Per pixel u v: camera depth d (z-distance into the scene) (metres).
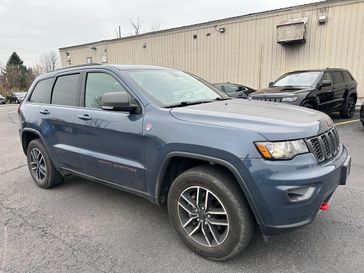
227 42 15.16
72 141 3.59
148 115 2.78
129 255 2.65
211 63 15.98
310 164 2.21
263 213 2.20
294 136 2.22
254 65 14.44
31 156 4.44
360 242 2.71
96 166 3.32
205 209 2.52
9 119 14.59
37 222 3.30
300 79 8.57
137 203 3.72
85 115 3.35
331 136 2.65
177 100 3.07
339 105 9.35
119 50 20.58
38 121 4.06
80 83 3.60
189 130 2.46
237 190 2.33
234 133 2.27
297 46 13.00
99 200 3.85
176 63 17.52
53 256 2.65
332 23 11.99
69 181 4.61
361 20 11.38
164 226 3.14
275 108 2.87
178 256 2.62
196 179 2.49
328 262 2.45
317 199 2.21
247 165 2.17
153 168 2.73
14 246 2.82
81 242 2.87
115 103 2.78
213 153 2.31
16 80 63.19
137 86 3.02
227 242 2.40
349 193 3.74
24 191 4.26
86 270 2.45
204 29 15.91
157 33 18.06
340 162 2.52
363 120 7.71
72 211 3.55
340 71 9.45
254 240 2.80
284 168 2.14
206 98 3.39
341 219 3.12
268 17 13.59
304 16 12.59
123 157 3.02
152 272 2.41
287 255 2.56
